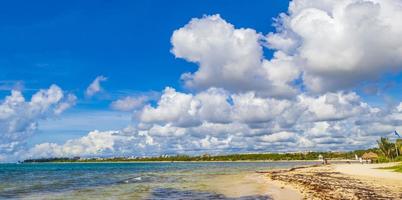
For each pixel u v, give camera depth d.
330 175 71.56
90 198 39.69
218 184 56.12
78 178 83.81
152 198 38.78
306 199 34.12
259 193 41.72
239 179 67.81
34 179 81.44
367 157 159.38
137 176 86.50
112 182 65.62
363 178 60.91
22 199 39.78
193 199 37.50
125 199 38.16
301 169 109.75
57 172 132.25
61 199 39.19
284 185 51.00
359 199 32.69
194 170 125.62
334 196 35.12
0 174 113.56
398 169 85.69
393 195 35.53
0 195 44.34
